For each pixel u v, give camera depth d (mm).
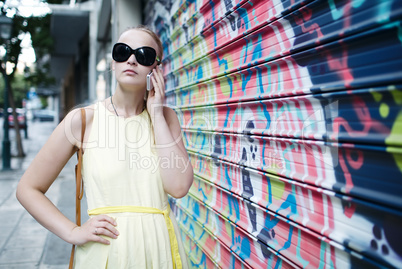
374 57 984
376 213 1001
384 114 958
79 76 19641
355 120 1066
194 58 2689
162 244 1463
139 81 1494
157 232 1460
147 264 1418
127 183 1431
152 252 1421
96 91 10328
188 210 3057
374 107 993
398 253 925
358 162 1062
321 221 1247
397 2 889
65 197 6109
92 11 10102
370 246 1019
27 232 4469
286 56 1409
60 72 25078
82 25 11914
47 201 1398
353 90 1048
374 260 994
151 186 1482
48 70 14516
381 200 957
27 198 1372
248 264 1851
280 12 1419
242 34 1804
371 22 960
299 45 1308
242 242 1982
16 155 12430
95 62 10289
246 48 1824
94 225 1357
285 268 1532
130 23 5359
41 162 1405
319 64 1236
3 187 7230
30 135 22672
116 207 1418
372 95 993
